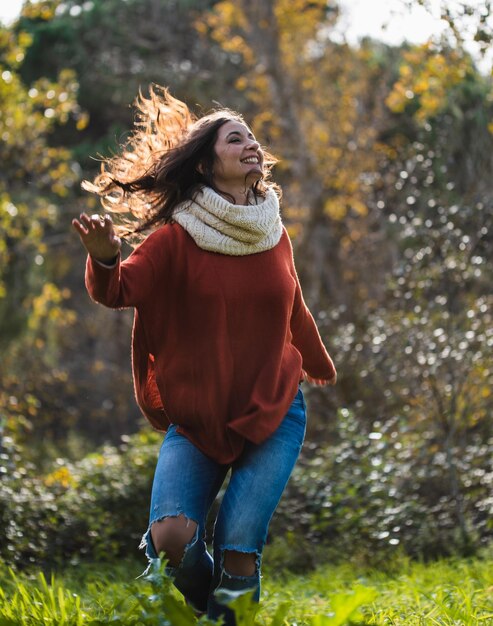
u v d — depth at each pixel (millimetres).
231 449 3869
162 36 29391
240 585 3795
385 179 14180
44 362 21359
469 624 4391
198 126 4074
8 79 14898
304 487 9969
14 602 4473
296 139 22906
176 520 3715
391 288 11016
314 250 21922
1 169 15445
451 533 9422
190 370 3885
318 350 4402
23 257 18641
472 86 15477
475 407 10477
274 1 23859
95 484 10023
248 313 3912
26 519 8734
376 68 23703
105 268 3631
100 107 30047
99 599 4801
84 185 4312
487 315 10711
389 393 10969
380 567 8680
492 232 10773
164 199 4074
